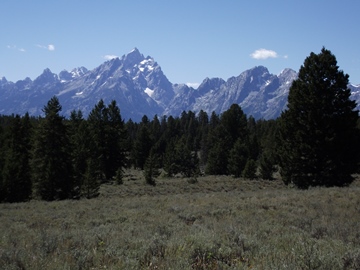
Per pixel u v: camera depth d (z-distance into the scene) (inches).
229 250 277.6
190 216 547.8
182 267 235.5
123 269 235.9
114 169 2460.6
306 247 272.4
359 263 238.2
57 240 332.5
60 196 1596.9
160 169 3366.1
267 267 228.5
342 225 426.3
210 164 2689.5
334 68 1197.7
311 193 785.6
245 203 661.3
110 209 722.8
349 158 1190.3
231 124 2982.3
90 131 2209.6
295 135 1231.5
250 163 2161.7
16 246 331.3
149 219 534.3
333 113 1192.8
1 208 913.5
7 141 2097.7
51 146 1651.1
